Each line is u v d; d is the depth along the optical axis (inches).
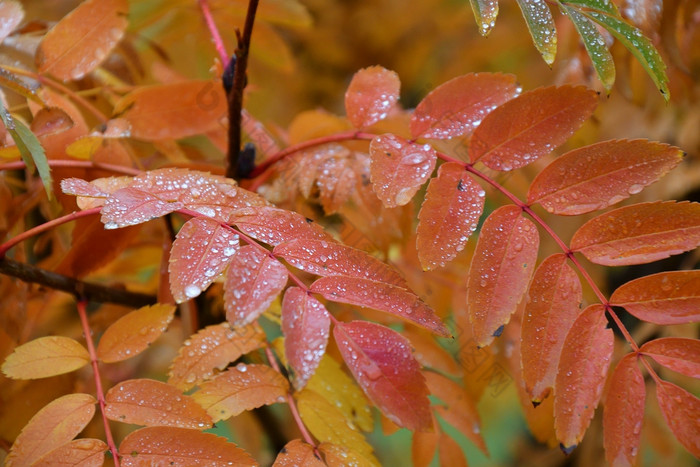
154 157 28.4
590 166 23.7
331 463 23.5
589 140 28.7
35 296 27.6
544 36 23.4
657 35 27.7
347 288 22.6
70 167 26.1
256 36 30.1
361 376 22.2
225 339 24.7
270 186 26.7
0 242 26.7
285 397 24.2
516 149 24.0
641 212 23.5
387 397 22.2
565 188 23.7
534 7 23.6
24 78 26.4
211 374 24.5
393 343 22.4
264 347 24.9
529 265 23.5
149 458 23.0
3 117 23.8
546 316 23.4
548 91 23.9
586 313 23.4
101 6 26.3
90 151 26.0
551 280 23.5
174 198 23.3
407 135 27.3
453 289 27.7
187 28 30.3
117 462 22.9
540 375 23.2
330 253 22.9
